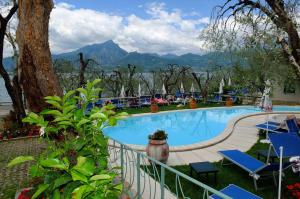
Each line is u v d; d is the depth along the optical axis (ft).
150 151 24.22
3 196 17.65
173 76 98.73
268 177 21.16
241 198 15.19
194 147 30.89
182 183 20.24
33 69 13.69
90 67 81.51
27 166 23.72
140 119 58.23
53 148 10.83
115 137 46.88
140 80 98.43
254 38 23.80
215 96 79.71
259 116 54.44
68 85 79.25
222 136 36.27
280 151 16.78
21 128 37.96
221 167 24.47
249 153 29.35
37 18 13.43
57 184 7.90
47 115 12.77
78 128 10.37
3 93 110.22
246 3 21.49
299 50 17.70
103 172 8.71
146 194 17.40
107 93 89.56
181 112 63.62
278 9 17.44
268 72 27.81
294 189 17.79
